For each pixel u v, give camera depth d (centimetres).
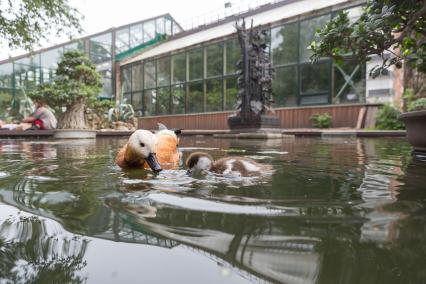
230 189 160
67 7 1078
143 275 70
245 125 980
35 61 2017
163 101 2086
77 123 1095
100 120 1723
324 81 1434
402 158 307
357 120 1327
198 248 84
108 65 2352
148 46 2534
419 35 295
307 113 1465
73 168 246
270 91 1020
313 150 426
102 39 2316
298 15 1477
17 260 78
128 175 210
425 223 104
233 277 69
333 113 1401
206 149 462
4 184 175
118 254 81
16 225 103
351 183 177
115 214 115
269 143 619
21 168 247
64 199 138
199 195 146
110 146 553
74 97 1059
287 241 89
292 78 1524
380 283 68
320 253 81
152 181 185
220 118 1775
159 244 87
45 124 1139
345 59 290
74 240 89
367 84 1324
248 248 84
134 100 2269
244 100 981
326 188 162
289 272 72
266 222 105
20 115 1905
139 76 2227
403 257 79
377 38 263
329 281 68
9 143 670
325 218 110
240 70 996
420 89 1219
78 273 71
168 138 296
